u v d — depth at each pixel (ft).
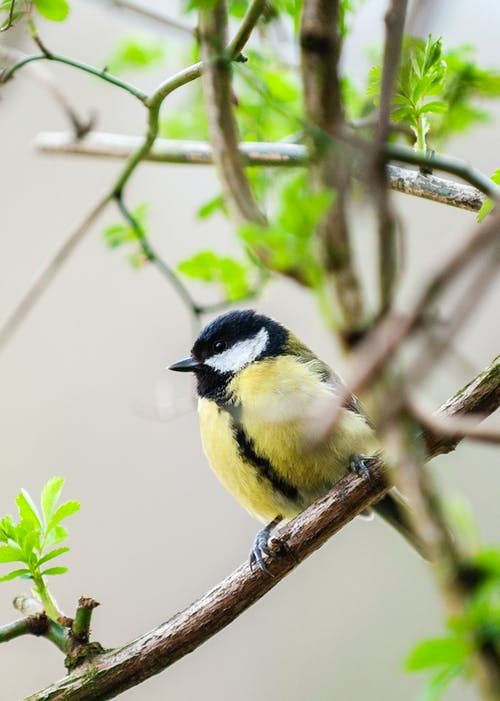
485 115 20.13
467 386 14.76
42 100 41.63
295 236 9.91
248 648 35.37
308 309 34.42
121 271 41.29
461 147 33.73
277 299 34.40
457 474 33.22
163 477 38.65
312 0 10.37
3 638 16.81
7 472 38.29
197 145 21.91
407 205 34.32
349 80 21.65
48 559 16.85
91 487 38.11
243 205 13.43
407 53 15.14
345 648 33.88
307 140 10.56
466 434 9.00
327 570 35.78
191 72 17.88
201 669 35.06
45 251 41.47
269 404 22.98
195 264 22.24
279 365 23.81
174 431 39.37
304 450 22.52
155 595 36.42
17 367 40.32
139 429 39.32
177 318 40.37
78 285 41.29
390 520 26.18
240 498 24.88
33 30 17.79
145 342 40.22
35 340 40.91
